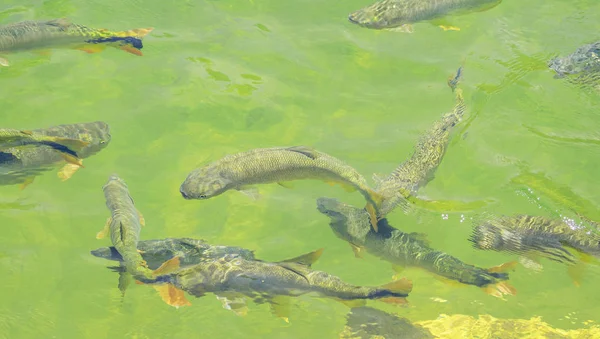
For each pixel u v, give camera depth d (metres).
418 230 2.62
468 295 2.54
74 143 2.69
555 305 2.52
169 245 2.53
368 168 2.75
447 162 2.78
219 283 2.45
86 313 2.49
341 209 2.63
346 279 2.54
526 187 2.72
